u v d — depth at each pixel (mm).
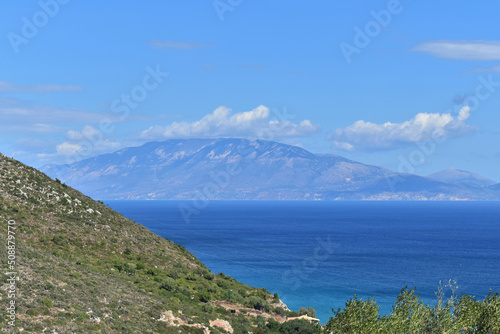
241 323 65562
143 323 49594
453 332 33375
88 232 85250
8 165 93750
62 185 100438
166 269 85438
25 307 41156
